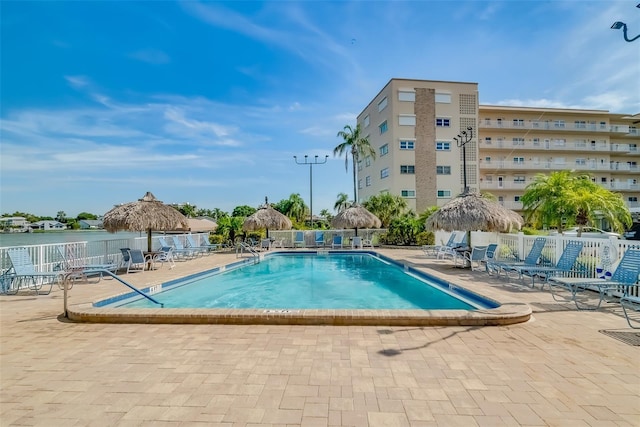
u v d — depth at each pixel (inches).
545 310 229.0
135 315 208.7
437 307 306.3
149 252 462.9
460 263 499.2
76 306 228.7
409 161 1285.7
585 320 206.5
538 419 101.0
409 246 824.9
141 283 348.2
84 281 359.9
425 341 171.6
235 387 122.7
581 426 97.3
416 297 350.9
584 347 161.6
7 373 136.1
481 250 420.8
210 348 163.6
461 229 439.8
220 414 104.6
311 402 111.6
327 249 781.3
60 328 199.2
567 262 305.7
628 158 1654.8
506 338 175.3
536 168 1486.2
